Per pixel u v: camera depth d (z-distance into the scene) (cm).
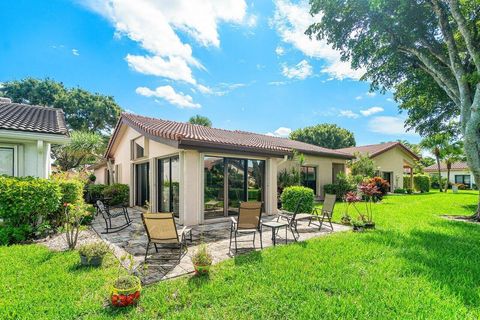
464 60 1071
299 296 362
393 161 2589
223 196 947
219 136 1108
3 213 643
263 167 1077
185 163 841
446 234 708
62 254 534
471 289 382
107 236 716
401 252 549
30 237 681
